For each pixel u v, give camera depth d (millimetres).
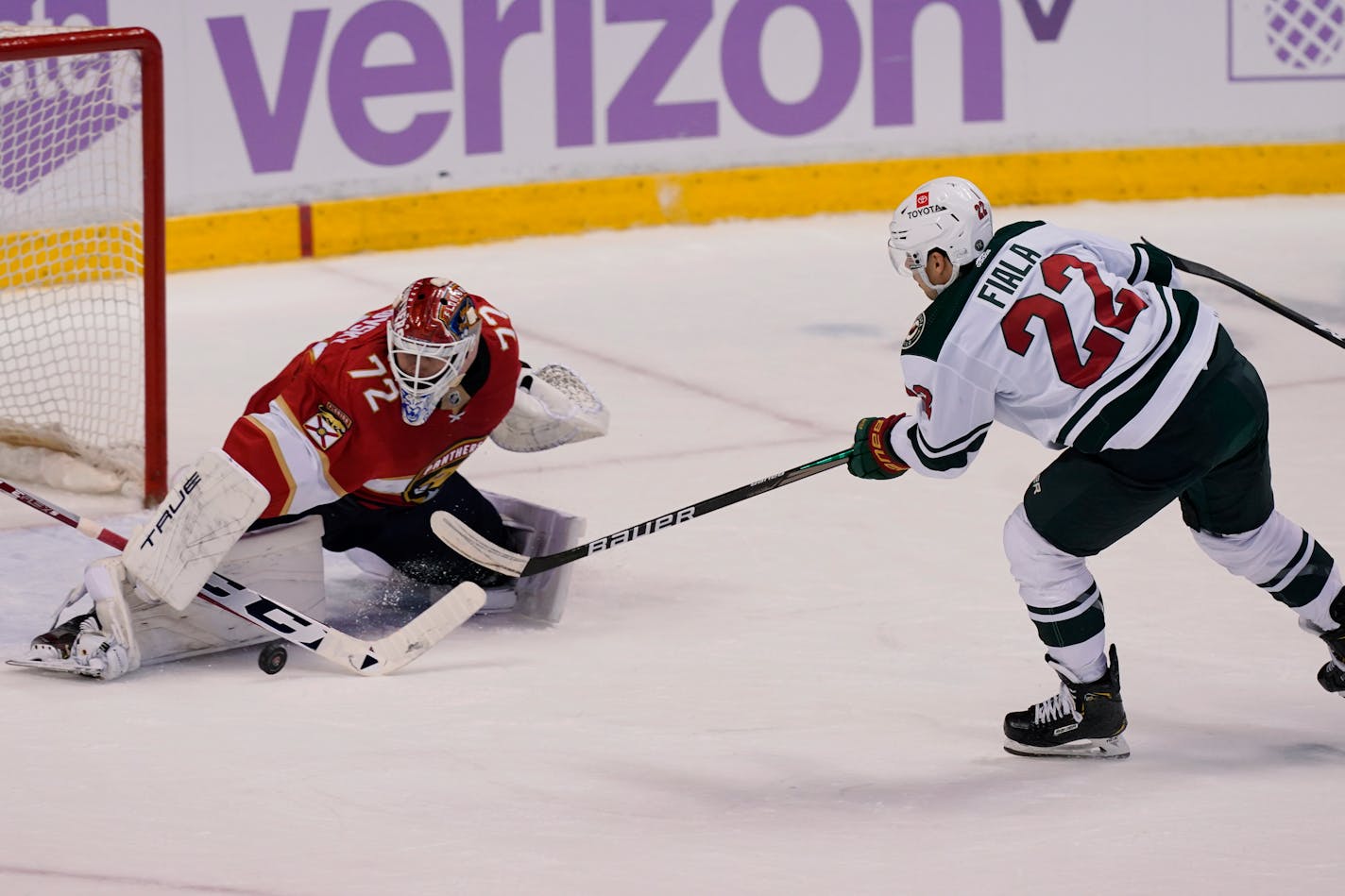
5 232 29281
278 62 34312
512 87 36250
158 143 20938
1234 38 39250
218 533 15195
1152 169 39500
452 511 17141
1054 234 13164
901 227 12977
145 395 21234
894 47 38219
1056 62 38719
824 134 38375
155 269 21141
